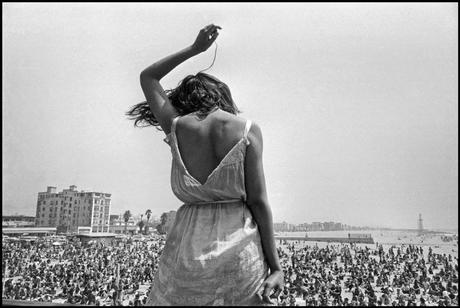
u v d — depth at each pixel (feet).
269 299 4.89
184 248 5.24
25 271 60.64
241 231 5.20
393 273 67.77
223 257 4.98
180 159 5.63
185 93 6.20
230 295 4.93
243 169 5.35
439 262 60.23
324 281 67.05
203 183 5.49
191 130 5.66
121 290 52.80
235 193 5.33
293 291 61.46
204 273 4.95
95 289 54.49
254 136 5.55
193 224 5.43
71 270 62.23
